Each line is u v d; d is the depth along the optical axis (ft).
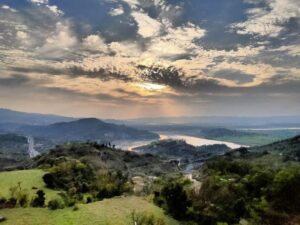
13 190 127.95
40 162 279.49
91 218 98.43
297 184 116.37
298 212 109.70
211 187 128.77
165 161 506.89
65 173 181.68
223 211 111.24
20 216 98.37
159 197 123.95
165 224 102.12
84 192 161.99
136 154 492.13
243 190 126.21
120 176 201.36
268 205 112.78
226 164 190.80
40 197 118.42
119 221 97.25
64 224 92.63
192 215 110.32
